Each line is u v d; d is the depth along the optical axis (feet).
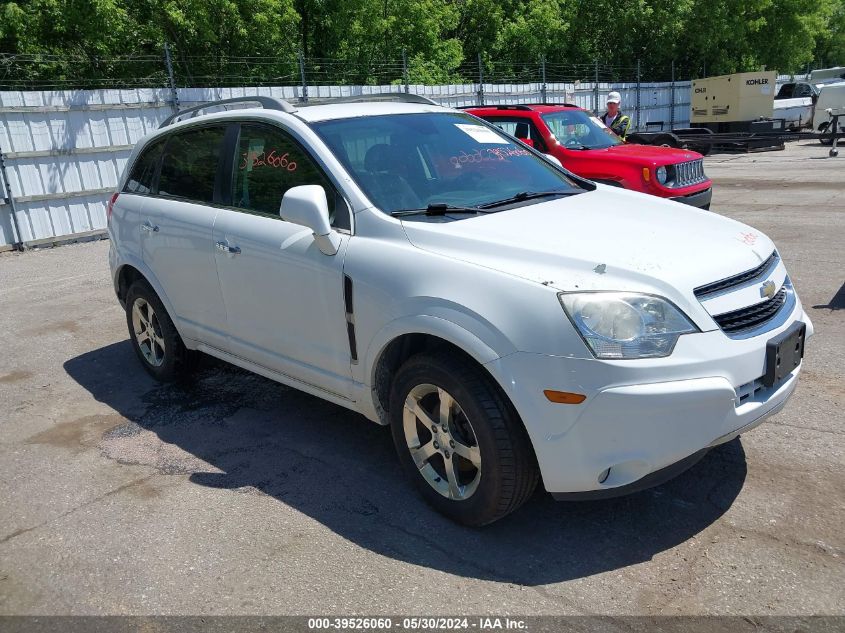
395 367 11.82
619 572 9.75
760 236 12.01
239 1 63.26
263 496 12.23
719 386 9.41
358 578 9.94
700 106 82.53
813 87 91.50
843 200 38.73
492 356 9.68
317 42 76.48
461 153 14.05
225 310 14.52
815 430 13.19
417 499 11.88
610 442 9.34
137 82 60.75
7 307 25.86
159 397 16.85
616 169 30.86
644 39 106.42
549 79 96.48
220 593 9.78
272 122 13.69
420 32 80.74
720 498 11.29
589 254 10.17
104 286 28.50
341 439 14.23
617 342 9.24
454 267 10.42
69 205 39.52
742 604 8.98
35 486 13.02
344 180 12.24
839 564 9.57
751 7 108.47
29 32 57.57
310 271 12.21
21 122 37.19
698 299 9.76
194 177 15.48
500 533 10.82
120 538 11.21
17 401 17.13
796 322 10.94
